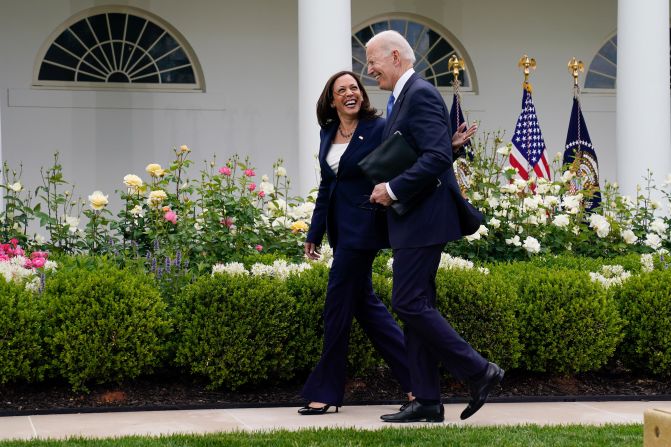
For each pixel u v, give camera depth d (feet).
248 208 24.45
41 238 23.98
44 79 44.91
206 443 14.16
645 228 29.63
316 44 35.78
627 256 26.18
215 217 23.82
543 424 16.56
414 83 16.08
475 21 50.49
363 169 15.81
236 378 18.67
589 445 14.23
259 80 47.39
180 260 20.83
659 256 24.50
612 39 52.11
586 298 20.12
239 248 23.79
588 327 20.03
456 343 15.78
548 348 19.99
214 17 46.88
